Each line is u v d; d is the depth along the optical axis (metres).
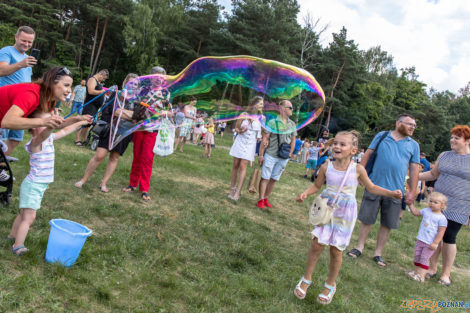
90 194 4.27
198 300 2.47
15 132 4.15
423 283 4.09
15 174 4.36
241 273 3.14
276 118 4.12
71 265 2.52
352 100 39.72
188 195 5.27
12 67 3.58
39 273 2.33
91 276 2.44
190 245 3.49
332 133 41.12
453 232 4.18
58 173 4.74
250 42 32.72
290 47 35.09
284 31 34.09
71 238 2.45
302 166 14.88
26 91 2.28
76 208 3.68
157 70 4.14
